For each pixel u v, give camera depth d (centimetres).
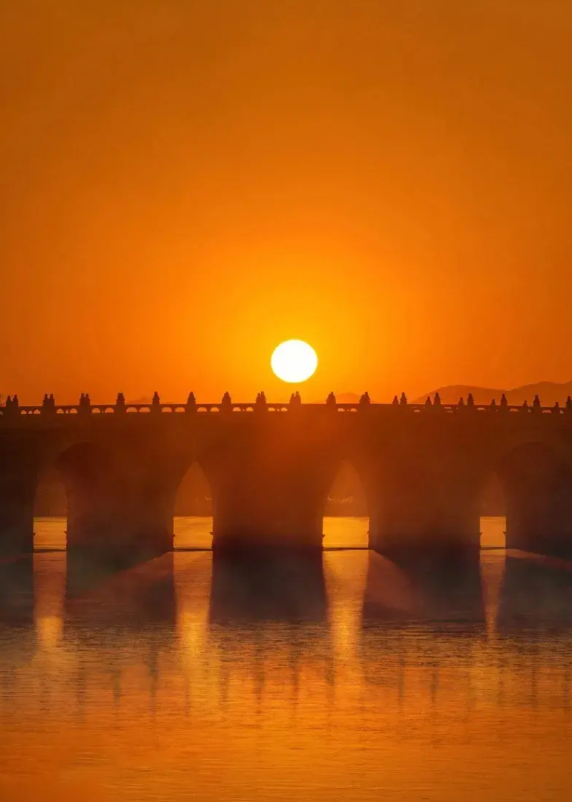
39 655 17138
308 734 13300
